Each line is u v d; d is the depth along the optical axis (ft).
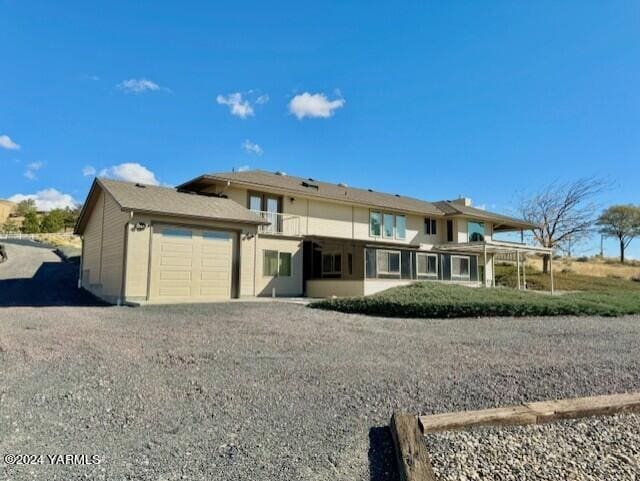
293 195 70.44
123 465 10.43
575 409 13.01
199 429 12.46
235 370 18.12
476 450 10.95
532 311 38.01
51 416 13.33
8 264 86.94
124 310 38.17
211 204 55.62
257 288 60.54
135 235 45.98
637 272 127.95
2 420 13.00
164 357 19.93
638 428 12.41
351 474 10.09
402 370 18.40
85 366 18.28
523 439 11.62
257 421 13.01
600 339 26.66
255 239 55.62
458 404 14.28
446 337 26.81
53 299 51.70
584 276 114.21
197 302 46.19
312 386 16.16
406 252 70.18
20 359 19.31
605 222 174.81
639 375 17.62
